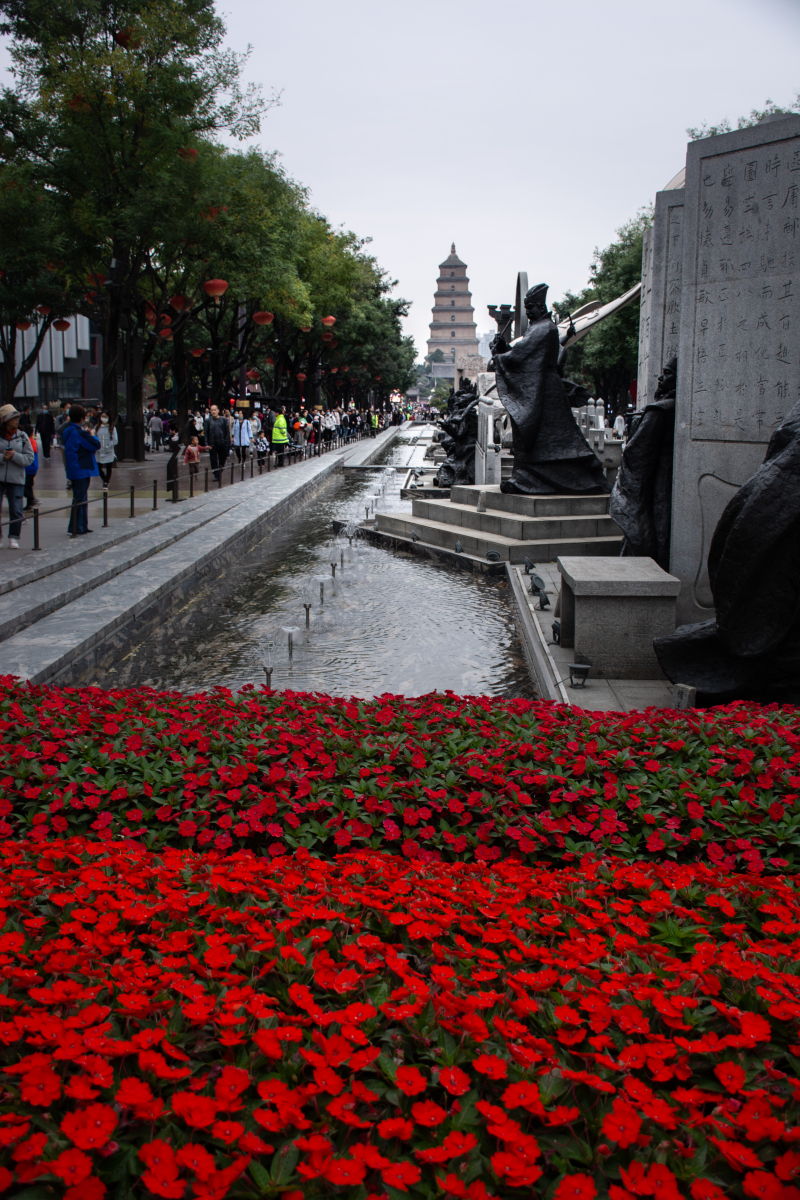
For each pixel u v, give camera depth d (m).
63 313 31.22
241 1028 2.63
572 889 3.74
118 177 25.42
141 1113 2.19
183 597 13.59
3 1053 2.54
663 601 8.84
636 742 5.64
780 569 6.87
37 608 10.73
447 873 4.04
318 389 67.50
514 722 6.20
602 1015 2.59
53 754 5.39
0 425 14.16
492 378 24.41
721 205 9.39
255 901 3.44
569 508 16.44
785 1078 2.48
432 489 23.62
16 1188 2.09
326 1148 2.08
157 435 42.62
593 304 26.75
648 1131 2.31
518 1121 2.33
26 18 25.03
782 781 5.04
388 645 10.98
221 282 23.75
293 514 24.58
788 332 8.91
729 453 9.57
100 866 3.79
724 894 3.70
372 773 5.18
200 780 4.99
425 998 2.68
